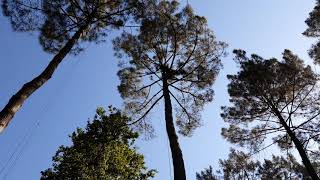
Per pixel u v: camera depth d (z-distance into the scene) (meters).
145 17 15.30
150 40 16.09
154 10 15.38
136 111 17.14
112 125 16.75
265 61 18.53
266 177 18.81
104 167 16.03
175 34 15.70
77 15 14.41
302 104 17.73
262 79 17.70
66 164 16.09
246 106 18.36
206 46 16.48
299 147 16.28
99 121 16.98
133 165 17.36
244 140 18.70
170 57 16.31
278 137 18.30
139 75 16.81
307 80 17.62
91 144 16.42
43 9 13.89
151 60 16.48
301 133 17.19
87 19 14.04
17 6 13.70
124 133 16.89
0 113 9.33
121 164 16.52
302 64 18.28
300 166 18.47
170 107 14.23
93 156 16.28
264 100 18.06
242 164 19.17
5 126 9.23
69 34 14.71
